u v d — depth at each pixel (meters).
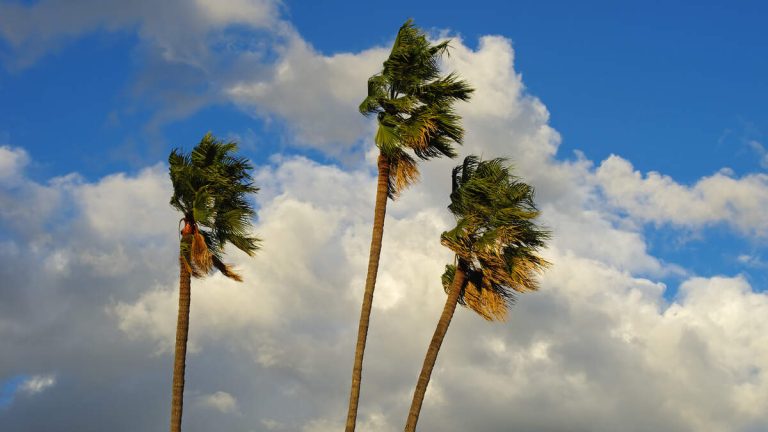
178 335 30.42
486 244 31.28
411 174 31.27
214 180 31.19
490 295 32.47
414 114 31.19
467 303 32.81
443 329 31.81
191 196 31.17
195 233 31.03
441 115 30.77
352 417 29.17
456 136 31.12
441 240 32.25
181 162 31.86
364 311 29.95
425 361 31.52
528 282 31.66
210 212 30.70
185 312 30.62
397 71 31.41
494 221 31.83
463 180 33.44
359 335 29.78
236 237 31.39
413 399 31.27
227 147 31.88
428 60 31.62
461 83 31.45
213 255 31.38
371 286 30.11
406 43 31.77
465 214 32.53
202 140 31.91
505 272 31.69
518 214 31.47
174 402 29.91
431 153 31.61
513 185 32.59
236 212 31.28
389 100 31.17
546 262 31.81
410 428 30.89
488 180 32.38
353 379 29.48
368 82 31.81
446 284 34.31
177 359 30.20
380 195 30.89
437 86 31.39
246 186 32.00
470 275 32.81
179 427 29.73
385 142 30.66
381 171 31.06
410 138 30.53
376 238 30.55
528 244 32.06
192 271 30.83
